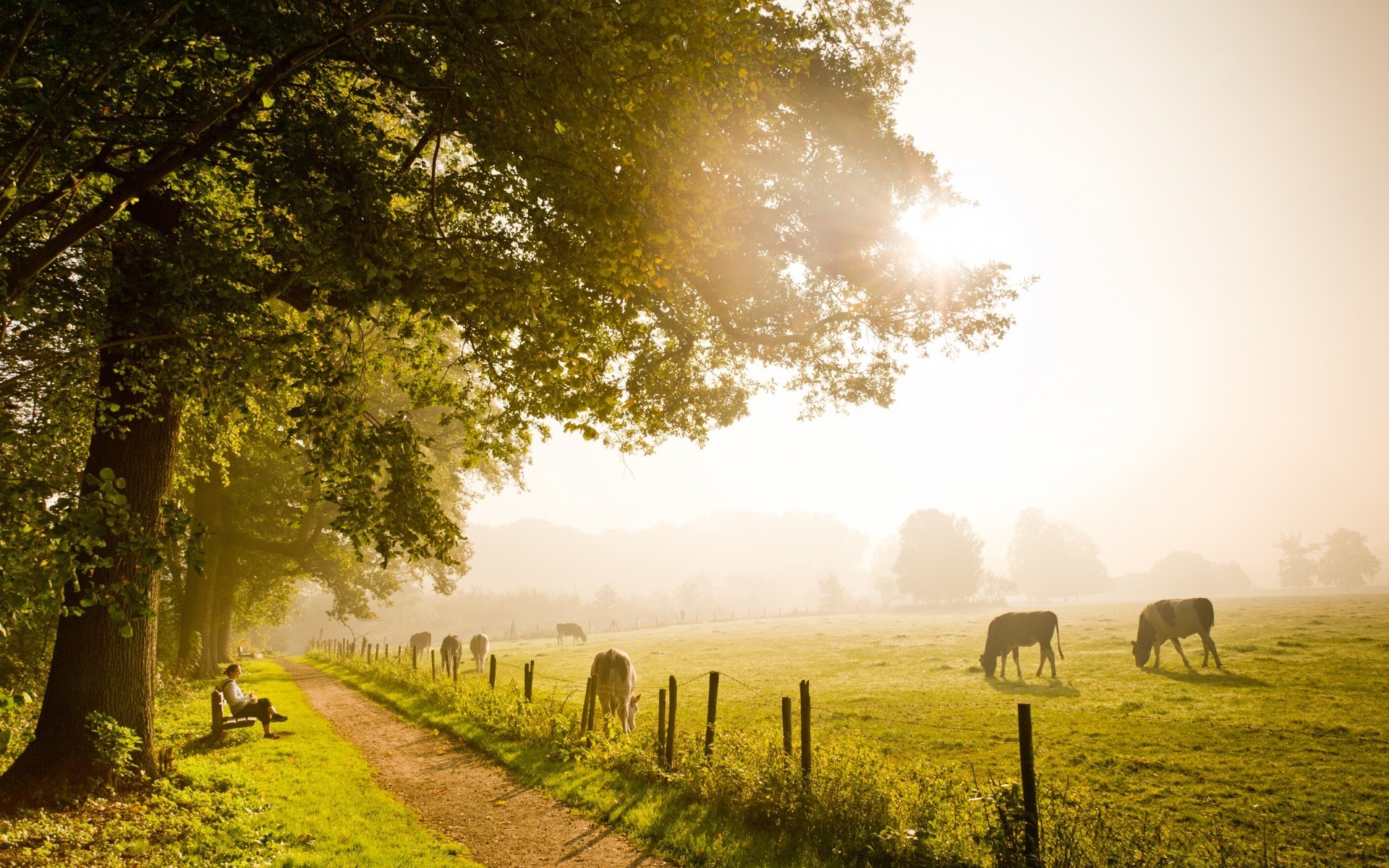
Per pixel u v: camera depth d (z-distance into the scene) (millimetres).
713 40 6770
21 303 5785
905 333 15617
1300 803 8953
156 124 6352
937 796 7410
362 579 36125
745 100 8000
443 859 6949
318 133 6734
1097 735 13117
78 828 7109
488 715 13984
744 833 7535
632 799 8805
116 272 7340
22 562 4387
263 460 25688
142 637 9047
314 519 28328
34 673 14680
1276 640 25219
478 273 7023
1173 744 12109
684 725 15492
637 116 6727
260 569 33031
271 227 7219
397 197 8773
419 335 9594
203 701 18594
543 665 32625
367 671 25266
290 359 6996
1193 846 7555
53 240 5871
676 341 12328
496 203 7504
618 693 14219
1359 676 16859
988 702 17250
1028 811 5961
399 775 10406
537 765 10656
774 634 52562
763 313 14297
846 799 7426
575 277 7375
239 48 6285
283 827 7715
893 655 30516
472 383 10094
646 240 7141
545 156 6641
